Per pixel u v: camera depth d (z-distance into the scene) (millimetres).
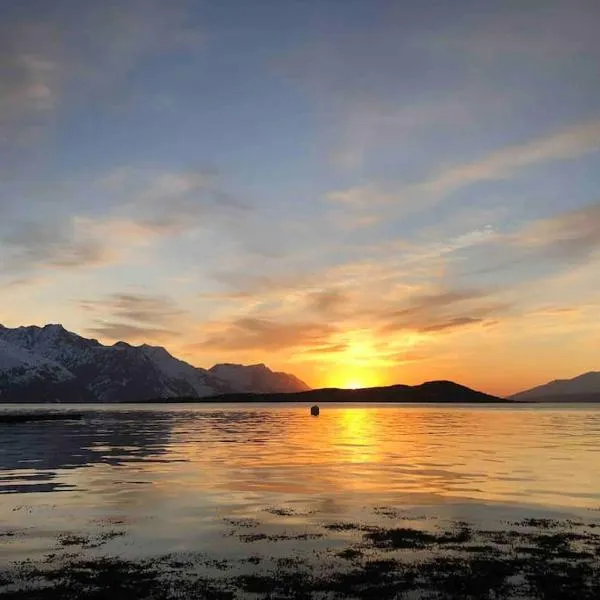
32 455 52500
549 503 28250
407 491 31812
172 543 20844
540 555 19219
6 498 29625
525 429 102000
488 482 35062
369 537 21672
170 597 15391
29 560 18766
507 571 17531
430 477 37344
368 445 65125
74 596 15469
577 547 20188
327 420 146625
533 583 16453
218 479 36594
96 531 22578
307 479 36594
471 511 26375
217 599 15234
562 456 51125
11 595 15547
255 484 34469
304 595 15539
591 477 37062
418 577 17000
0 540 21266
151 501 28750
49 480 36125
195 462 46719
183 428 104750
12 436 80438
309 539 21344
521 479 36312
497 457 50438
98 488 32938
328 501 28859
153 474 39031
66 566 18109
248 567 17984
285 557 19047
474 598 15312
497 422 135500
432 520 24484
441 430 98438
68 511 26328
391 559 18812
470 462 46344
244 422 133500
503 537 21641
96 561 18625
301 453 55000
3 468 42438
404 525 23578
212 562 18531
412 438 77312
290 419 153750
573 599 15242
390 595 15523
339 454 53969
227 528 23094
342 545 20562
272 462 46750
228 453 55031
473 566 18016
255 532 22406
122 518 24844
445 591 15820
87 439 74500
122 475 38500
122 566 18078
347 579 16828
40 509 26766
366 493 31203
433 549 19969
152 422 131500
